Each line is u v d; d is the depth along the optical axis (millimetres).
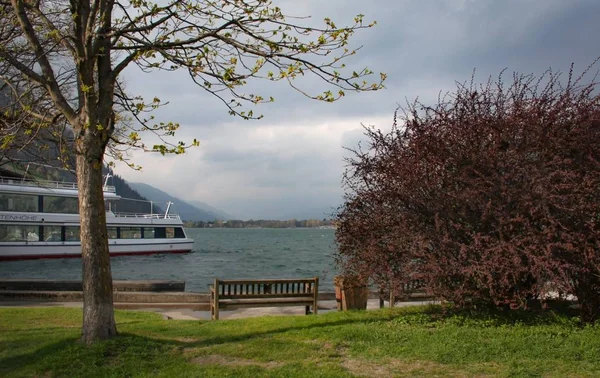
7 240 40375
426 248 9617
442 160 9617
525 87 10031
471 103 10078
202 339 9227
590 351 7648
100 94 8836
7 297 16359
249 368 7332
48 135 12977
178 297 15656
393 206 10062
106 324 8711
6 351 8703
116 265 45312
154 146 8016
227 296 11969
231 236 171000
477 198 9344
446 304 10391
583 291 9305
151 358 7988
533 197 8969
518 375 6867
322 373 7039
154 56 9383
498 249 8836
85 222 8680
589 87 9516
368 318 10484
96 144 8609
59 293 16312
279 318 11070
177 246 53219
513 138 9547
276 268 45250
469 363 7414
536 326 9219
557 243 8602
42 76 8844
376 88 8812
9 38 11047
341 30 8562
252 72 8914
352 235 10484
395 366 7371
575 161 9258
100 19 9117
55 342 8781
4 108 11461
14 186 40500
